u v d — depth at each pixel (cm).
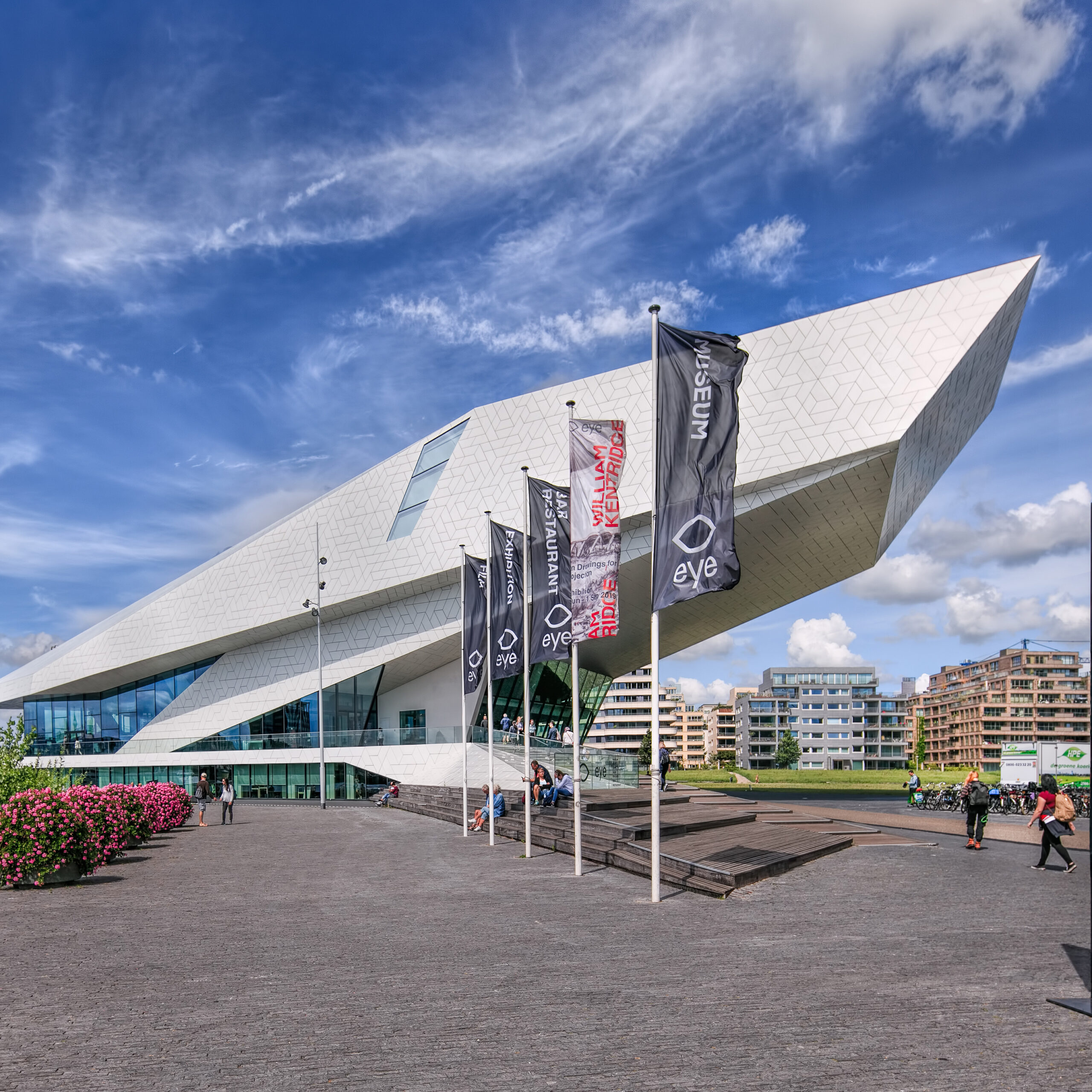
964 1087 485
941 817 3041
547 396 3906
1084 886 1290
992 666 13788
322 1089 503
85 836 1509
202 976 797
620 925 1012
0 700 5544
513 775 3412
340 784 4531
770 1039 574
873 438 2881
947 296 2842
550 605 1791
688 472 1212
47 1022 658
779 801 4100
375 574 4394
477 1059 547
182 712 5147
